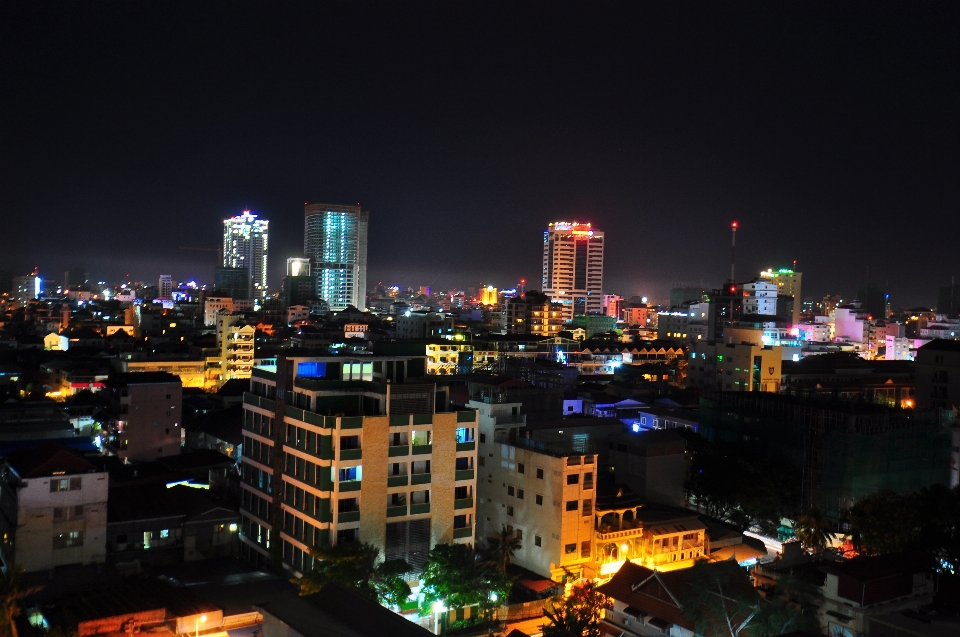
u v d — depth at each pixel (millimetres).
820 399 144375
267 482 94812
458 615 84438
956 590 77938
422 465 89750
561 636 69062
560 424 125688
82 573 80125
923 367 187250
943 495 93188
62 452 85812
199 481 122312
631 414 169500
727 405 143500
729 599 69500
